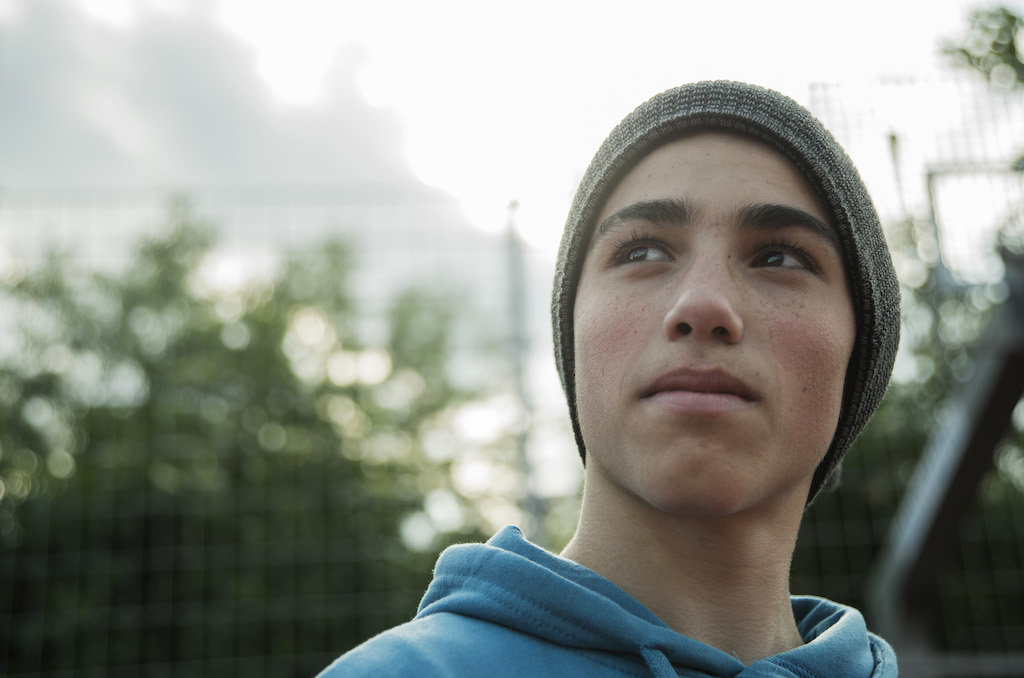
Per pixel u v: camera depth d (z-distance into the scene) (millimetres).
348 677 589
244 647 3709
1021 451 4066
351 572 3965
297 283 5250
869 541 3875
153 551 3859
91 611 3684
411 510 4125
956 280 2752
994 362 2723
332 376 4773
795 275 713
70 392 4363
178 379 4801
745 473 626
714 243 702
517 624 648
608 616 642
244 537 4051
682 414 627
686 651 645
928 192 2725
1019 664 2932
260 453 4469
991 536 4133
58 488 4039
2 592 3623
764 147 754
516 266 3314
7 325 4148
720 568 704
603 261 740
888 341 827
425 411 4332
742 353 651
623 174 780
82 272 4461
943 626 4062
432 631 644
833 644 732
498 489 3500
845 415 812
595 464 751
